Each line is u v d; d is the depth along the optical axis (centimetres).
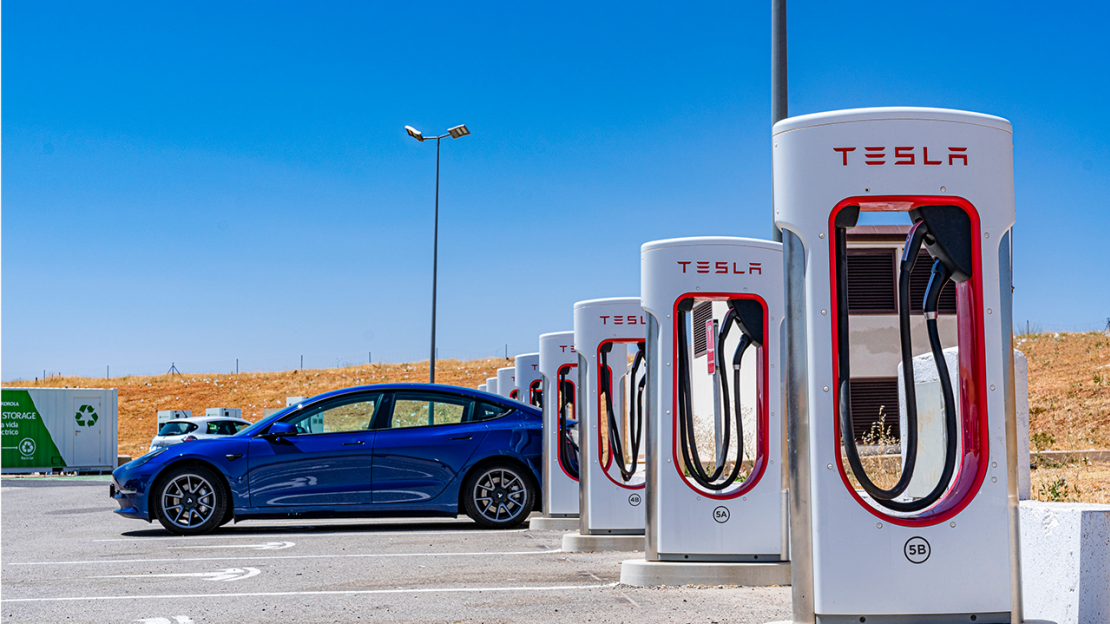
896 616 408
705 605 596
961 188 414
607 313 936
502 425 1128
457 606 608
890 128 413
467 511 1107
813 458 412
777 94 898
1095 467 1450
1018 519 415
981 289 416
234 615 588
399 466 1092
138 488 1069
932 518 411
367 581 716
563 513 1097
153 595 662
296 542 985
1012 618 412
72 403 2919
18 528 1196
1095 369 2669
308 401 1120
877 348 1919
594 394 930
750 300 699
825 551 410
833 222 414
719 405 877
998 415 415
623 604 605
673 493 691
